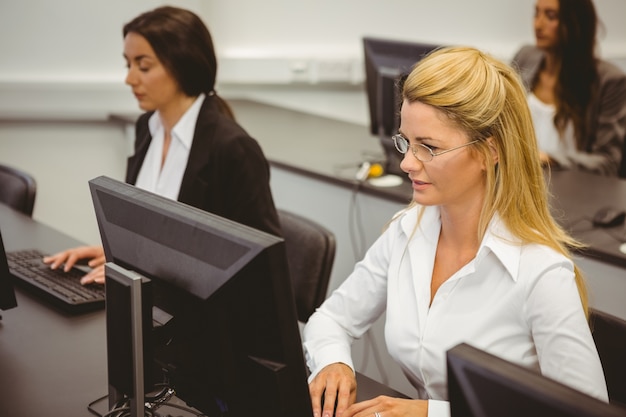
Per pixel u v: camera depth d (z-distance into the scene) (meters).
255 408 1.10
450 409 0.87
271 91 4.42
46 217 3.87
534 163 1.38
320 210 2.96
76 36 3.71
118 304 1.10
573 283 1.34
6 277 1.56
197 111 2.15
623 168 3.22
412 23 4.55
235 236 1.02
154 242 1.15
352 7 4.43
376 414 1.29
